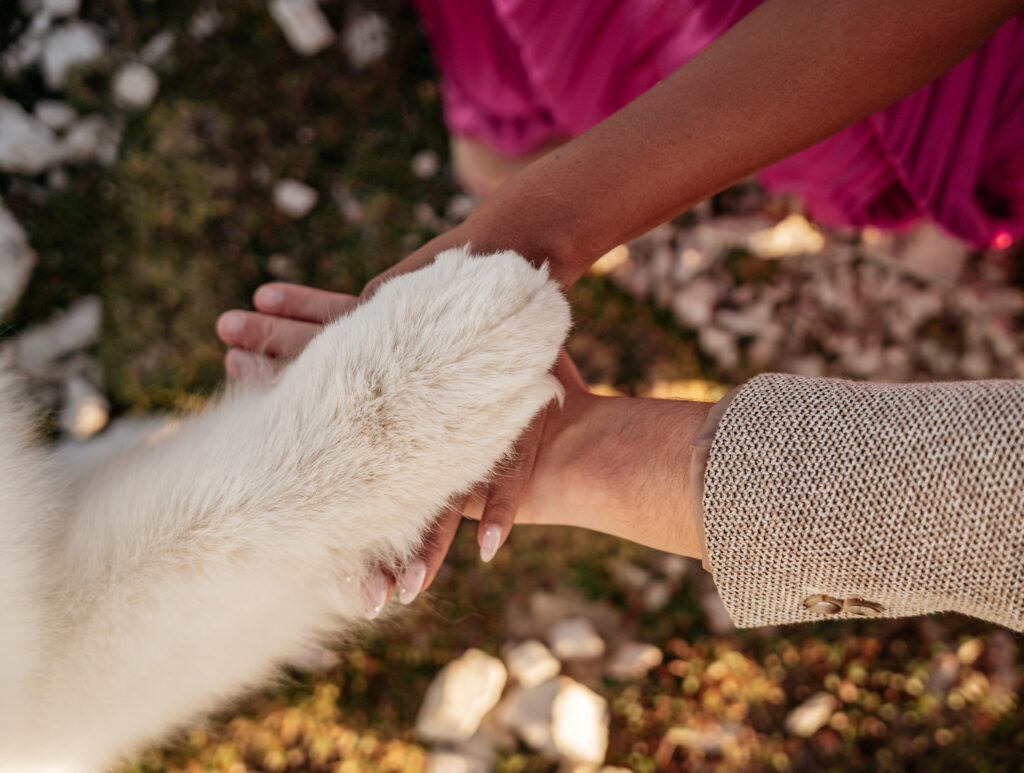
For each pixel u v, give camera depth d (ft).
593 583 6.52
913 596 2.40
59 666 3.54
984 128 4.34
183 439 3.73
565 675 6.33
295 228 6.81
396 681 6.21
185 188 6.64
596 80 4.57
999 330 6.86
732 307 6.98
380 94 6.91
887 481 2.33
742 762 6.25
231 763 5.96
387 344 3.19
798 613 2.73
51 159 6.42
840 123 2.98
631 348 6.90
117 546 3.44
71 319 6.42
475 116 5.84
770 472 2.50
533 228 3.26
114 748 4.00
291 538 3.31
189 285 6.61
